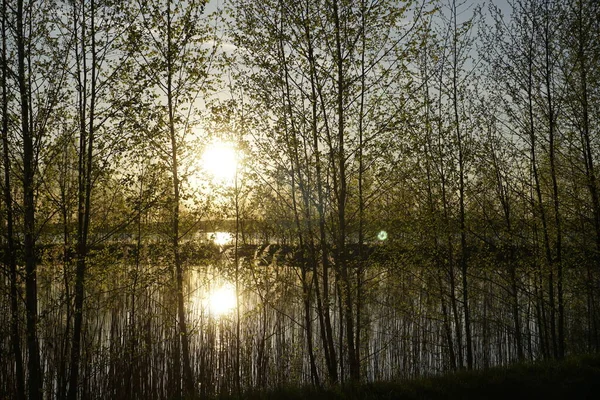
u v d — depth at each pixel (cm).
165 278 1302
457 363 1694
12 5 1060
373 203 1359
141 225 1299
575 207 1519
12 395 1177
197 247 1262
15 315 1059
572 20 1445
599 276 1634
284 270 1439
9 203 1030
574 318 1758
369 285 1340
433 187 1566
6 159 1031
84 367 1185
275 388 1128
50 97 1082
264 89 1223
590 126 1446
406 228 1506
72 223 1159
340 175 1227
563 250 1566
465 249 1580
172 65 1204
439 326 1744
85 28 1121
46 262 1138
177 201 1186
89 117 1113
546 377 1032
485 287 1834
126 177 1145
